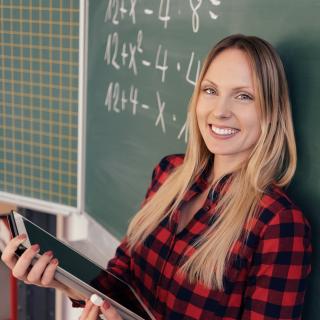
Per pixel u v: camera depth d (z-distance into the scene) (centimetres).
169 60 155
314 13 110
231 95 113
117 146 184
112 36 180
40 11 198
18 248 115
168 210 132
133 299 123
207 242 115
